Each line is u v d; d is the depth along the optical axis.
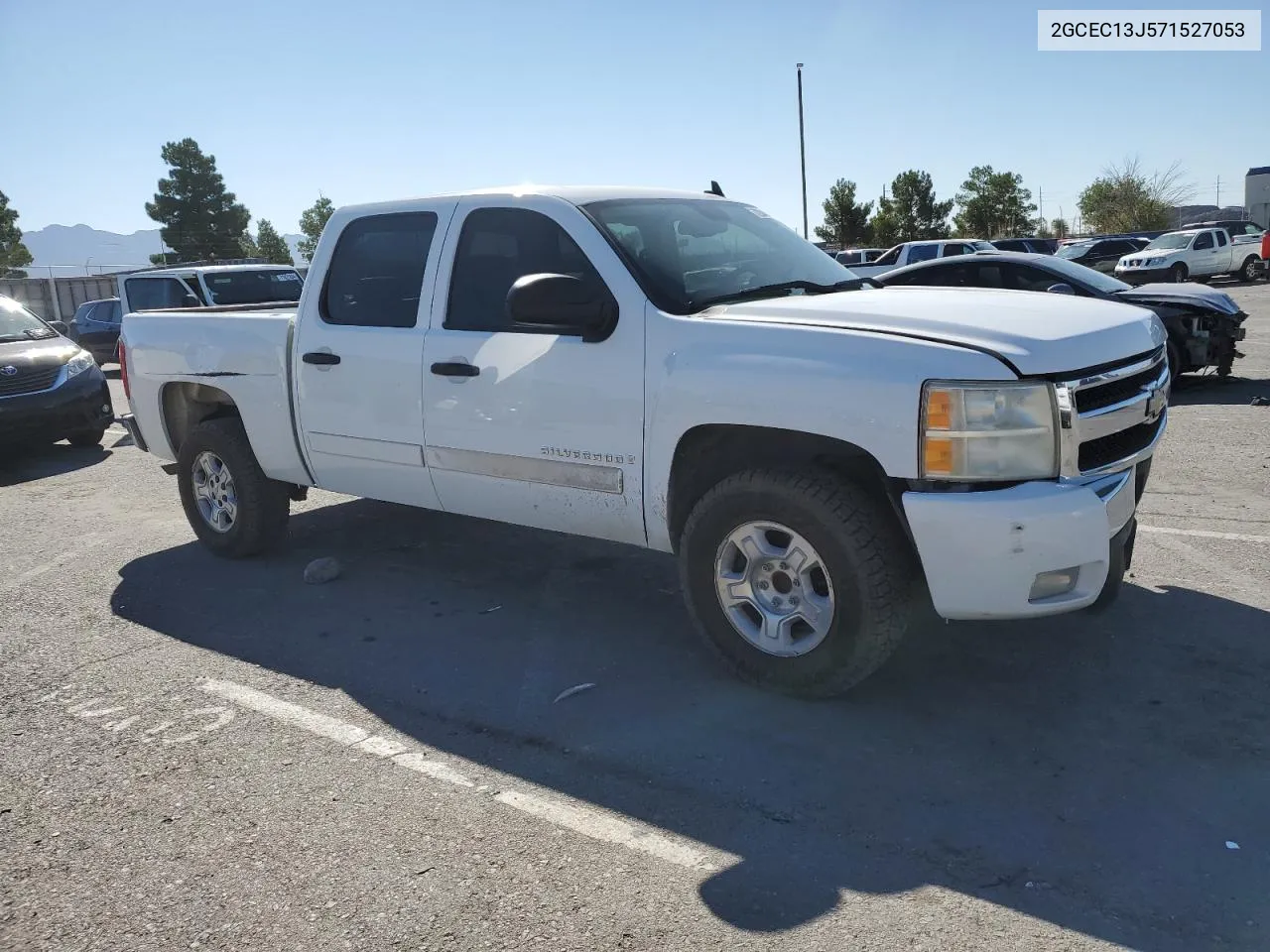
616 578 5.52
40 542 6.86
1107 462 3.68
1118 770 3.38
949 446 3.39
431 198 4.93
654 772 3.49
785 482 3.73
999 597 3.43
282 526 6.03
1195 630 4.47
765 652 3.97
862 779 3.39
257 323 5.59
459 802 3.35
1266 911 2.67
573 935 2.68
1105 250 32.59
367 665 4.49
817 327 3.71
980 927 2.65
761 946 2.61
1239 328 10.95
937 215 54.44
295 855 3.08
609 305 4.18
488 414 4.56
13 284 32.47
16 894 2.95
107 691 4.32
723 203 5.18
